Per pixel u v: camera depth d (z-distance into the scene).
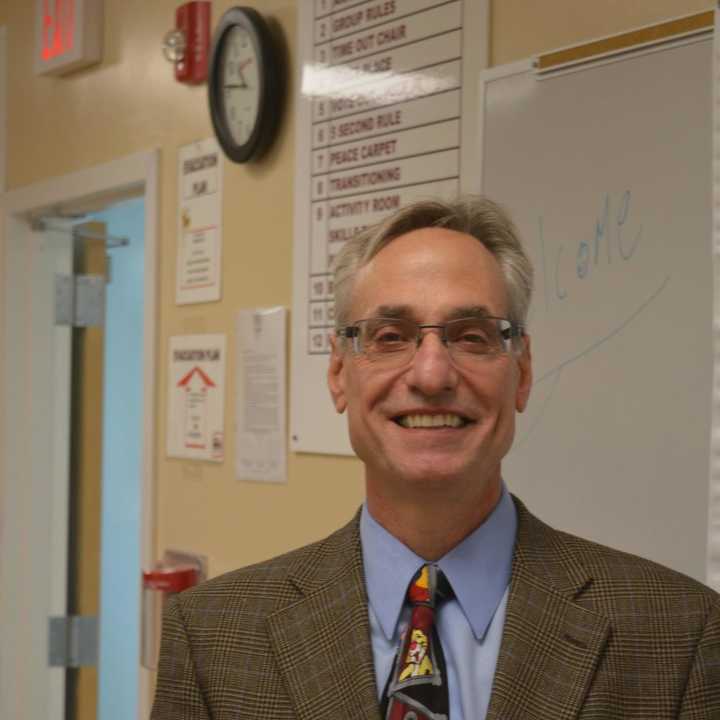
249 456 2.22
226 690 1.14
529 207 1.64
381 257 1.15
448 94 1.80
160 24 2.54
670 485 1.45
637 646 1.08
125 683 3.39
